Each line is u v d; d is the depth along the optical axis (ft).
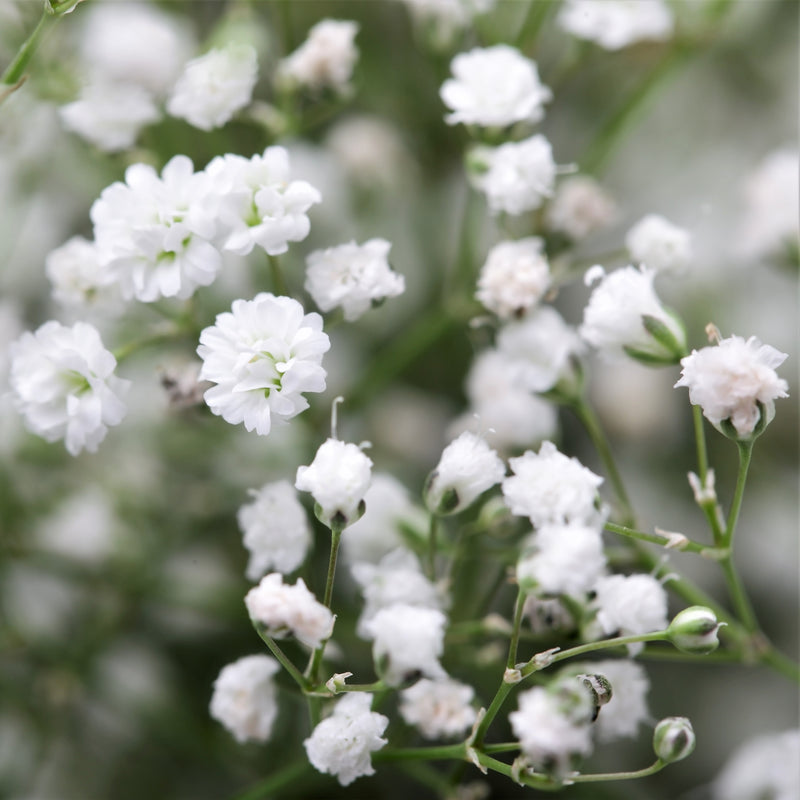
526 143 0.78
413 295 0.90
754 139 0.95
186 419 0.81
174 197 0.74
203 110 0.77
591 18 0.83
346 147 0.90
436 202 0.92
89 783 0.86
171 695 0.85
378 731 0.72
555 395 0.78
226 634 0.86
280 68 0.82
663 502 0.91
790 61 0.94
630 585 0.74
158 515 0.86
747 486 0.92
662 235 0.79
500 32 0.87
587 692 0.70
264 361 0.71
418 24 0.83
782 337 0.92
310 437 0.84
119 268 0.73
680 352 0.75
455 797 0.78
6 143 0.85
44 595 0.86
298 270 0.83
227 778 0.86
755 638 0.78
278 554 0.75
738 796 0.83
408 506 0.78
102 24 0.85
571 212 0.82
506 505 0.74
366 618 0.75
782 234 0.86
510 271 0.77
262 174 0.74
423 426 0.89
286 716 0.82
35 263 0.87
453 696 0.75
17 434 0.84
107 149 0.79
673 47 0.86
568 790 0.84
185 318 0.78
